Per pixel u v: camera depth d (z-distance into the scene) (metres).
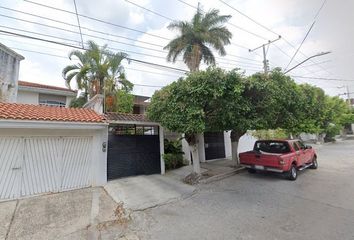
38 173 6.93
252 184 8.48
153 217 5.47
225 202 6.49
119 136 9.30
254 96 8.36
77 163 7.74
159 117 8.77
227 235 4.44
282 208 5.88
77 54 16.42
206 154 13.71
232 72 7.45
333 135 28.28
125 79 16.86
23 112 7.02
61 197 6.79
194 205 6.30
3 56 11.86
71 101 17.31
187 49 20.22
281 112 10.21
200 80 7.54
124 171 9.29
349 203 6.17
